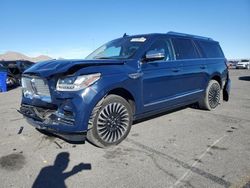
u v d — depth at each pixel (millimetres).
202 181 3039
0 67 15594
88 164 3570
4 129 5328
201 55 6242
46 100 3902
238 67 44469
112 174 3271
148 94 4691
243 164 3469
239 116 6094
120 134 4270
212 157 3717
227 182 3006
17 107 8094
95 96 3734
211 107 6676
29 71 4086
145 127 5230
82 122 3670
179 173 3252
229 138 4516
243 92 10609
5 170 3441
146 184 3010
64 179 3180
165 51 5199
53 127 3812
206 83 6383
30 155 3918
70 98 3662
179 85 5441
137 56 4574
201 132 4887
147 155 3836
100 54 5371
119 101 4176
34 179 3197
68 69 3652
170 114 6277
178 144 4273
